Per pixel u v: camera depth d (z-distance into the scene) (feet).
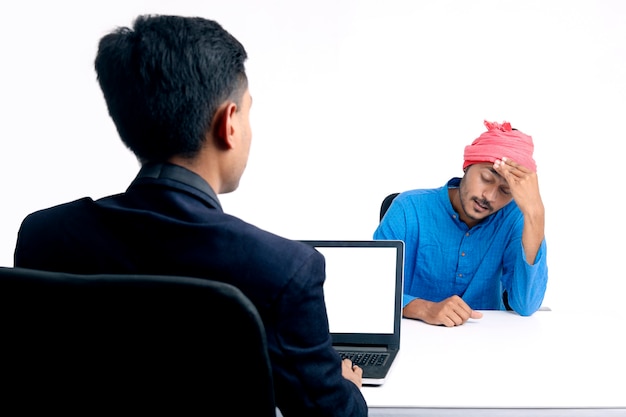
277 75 12.84
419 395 4.67
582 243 12.75
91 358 2.42
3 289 2.39
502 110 12.71
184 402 2.45
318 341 2.83
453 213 7.12
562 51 12.52
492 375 5.01
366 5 12.58
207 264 2.71
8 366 2.48
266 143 12.99
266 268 2.71
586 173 12.75
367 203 13.00
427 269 7.23
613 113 12.60
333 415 2.93
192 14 12.74
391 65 12.72
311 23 12.67
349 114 12.86
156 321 2.34
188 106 2.84
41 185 13.08
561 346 5.65
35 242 2.94
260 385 2.41
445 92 12.73
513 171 6.39
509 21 12.51
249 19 12.72
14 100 12.91
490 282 7.18
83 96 12.91
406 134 12.85
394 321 5.51
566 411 4.51
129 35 2.91
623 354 5.47
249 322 2.32
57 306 2.37
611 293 12.42
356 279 5.60
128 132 2.95
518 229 7.00
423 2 12.52
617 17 12.38
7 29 12.73
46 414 2.53
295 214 13.02
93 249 2.82
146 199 2.89
